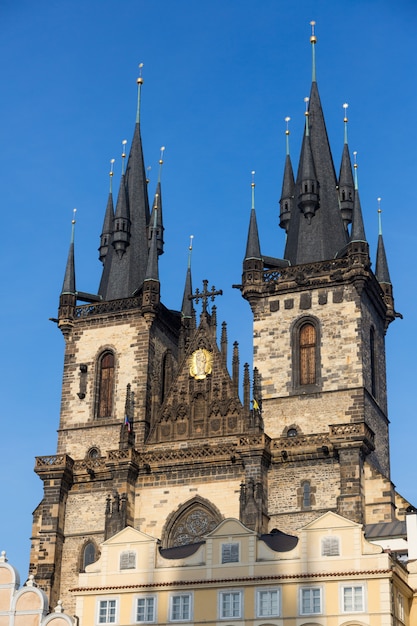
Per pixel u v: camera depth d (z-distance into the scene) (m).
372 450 115.75
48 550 119.25
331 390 119.44
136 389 126.88
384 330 131.25
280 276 126.19
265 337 124.50
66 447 127.50
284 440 116.38
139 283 135.38
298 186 132.38
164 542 117.19
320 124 137.50
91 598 90.06
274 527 113.88
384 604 82.88
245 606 85.88
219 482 117.62
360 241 123.00
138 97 149.62
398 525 107.38
